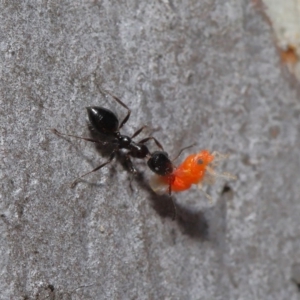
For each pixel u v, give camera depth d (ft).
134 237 0.27
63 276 0.26
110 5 0.27
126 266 0.27
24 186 0.26
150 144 0.27
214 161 0.28
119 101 0.27
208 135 0.28
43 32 0.26
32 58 0.26
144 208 0.27
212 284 0.27
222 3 0.28
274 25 0.29
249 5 0.28
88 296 0.26
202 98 0.28
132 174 0.27
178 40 0.28
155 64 0.27
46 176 0.26
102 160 0.27
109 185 0.27
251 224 0.28
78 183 0.26
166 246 0.27
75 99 0.26
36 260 0.26
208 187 0.28
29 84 0.26
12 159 0.26
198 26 0.28
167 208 0.27
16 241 0.25
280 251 0.28
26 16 0.26
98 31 0.27
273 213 0.28
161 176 0.27
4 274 0.25
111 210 0.27
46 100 0.26
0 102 0.26
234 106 0.28
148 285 0.27
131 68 0.27
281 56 0.29
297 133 0.29
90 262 0.26
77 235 0.26
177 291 0.27
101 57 0.27
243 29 0.28
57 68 0.26
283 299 0.28
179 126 0.28
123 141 0.27
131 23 0.27
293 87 0.29
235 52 0.28
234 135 0.28
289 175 0.29
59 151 0.26
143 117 0.27
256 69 0.29
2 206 0.25
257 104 0.29
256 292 0.28
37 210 0.26
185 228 0.27
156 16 0.27
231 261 0.28
